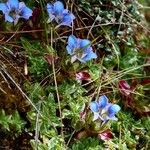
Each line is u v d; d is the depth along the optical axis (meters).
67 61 0.36
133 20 0.42
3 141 0.32
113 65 0.40
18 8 0.35
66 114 0.34
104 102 0.33
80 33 0.40
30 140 0.32
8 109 0.33
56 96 0.35
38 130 0.32
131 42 0.43
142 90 0.40
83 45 0.35
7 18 0.34
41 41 0.37
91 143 0.34
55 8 0.36
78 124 0.34
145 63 0.43
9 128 0.32
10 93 0.33
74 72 0.36
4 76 0.34
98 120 0.33
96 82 0.38
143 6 0.48
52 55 0.36
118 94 0.39
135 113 0.39
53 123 0.33
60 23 0.37
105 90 0.38
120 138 0.36
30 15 0.35
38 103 0.33
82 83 0.37
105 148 0.34
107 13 0.41
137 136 0.37
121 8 0.42
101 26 0.41
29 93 0.34
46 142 0.32
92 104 0.33
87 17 0.41
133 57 0.41
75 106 0.35
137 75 0.41
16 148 0.32
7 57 0.35
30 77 0.35
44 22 0.37
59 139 0.33
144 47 0.44
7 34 0.36
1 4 0.34
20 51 0.36
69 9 0.40
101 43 0.41
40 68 0.36
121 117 0.37
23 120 0.33
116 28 0.42
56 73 0.36
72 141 0.34
